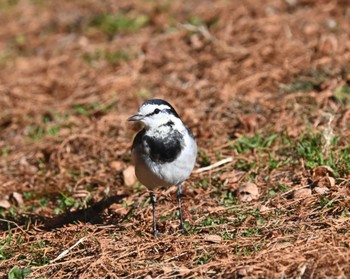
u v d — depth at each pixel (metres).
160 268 10.07
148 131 10.88
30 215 12.73
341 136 13.55
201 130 14.73
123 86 17.38
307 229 10.67
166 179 11.02
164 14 20.86
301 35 18.36
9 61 19.70
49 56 19.73
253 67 17.22
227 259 9.98
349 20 18.89
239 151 13.75
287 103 15.21
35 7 22.67
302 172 12.61
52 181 13.97
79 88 17.67
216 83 16.70
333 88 15.48
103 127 15.59
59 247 11.20
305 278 9.45
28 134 15.98
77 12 22.02
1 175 14.42
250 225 11.14
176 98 16.48
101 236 11.38
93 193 13.26
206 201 12.24
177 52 18.64
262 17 19.56
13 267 10.59
